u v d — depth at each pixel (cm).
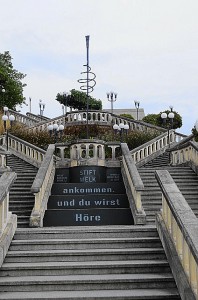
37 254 822
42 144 2588
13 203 1280
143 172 1577
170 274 758
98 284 729
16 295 695
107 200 1283
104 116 3209
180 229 685
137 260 816
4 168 1783
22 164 2203
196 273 596
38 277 757
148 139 2550
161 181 877
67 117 3231
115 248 869
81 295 688
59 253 823
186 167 1655
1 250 772
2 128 2919
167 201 804
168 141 2303
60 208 1269
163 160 2216
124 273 775
